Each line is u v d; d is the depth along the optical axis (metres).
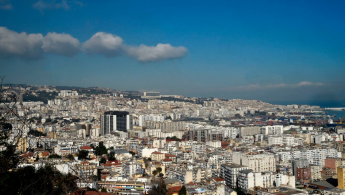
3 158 157.50
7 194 159.75
